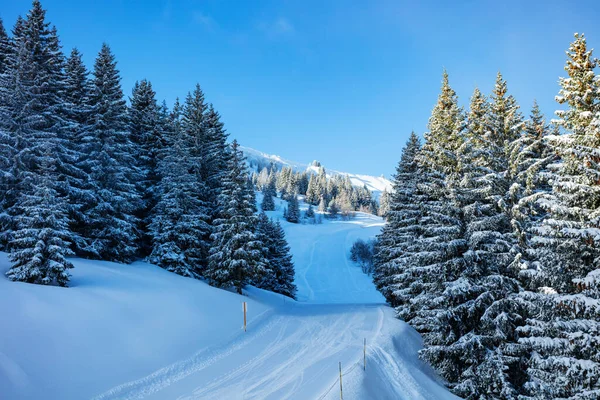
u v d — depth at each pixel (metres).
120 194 26.81
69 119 27.22
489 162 17.67
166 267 27.09
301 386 11.66
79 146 26.20
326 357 14.66
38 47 25.34
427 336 17.27
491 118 18.78
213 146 33.06
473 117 20.88
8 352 10.56
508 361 14.34
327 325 20.31
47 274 16.02
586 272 12.09
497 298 15.65
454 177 17.42
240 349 15.74
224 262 25.30
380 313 23.47
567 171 12.50
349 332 18.75
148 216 31.12
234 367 13.52
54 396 9.68
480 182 16.91
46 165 17.58
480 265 16.25
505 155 17.47
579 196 12.05
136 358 12.91
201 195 31.20
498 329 14.77
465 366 16.23
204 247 28.91
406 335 18.97
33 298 14.00
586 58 12.20
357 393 11.16
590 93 11.74
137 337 14.29
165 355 13.74
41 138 23.48
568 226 11.84
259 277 26.55
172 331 15.88
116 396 10.49
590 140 11.87
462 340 15.27
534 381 13.09
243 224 25.80
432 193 18.73
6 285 14.48
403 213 23.73
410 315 21.05
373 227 113.62
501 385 14.05
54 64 25.91
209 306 20.55
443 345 16.50
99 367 11.64
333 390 11.13
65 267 16.80
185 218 28.02
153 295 19.08
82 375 10.95
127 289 18.80
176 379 12.14
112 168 26.19
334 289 64.38
